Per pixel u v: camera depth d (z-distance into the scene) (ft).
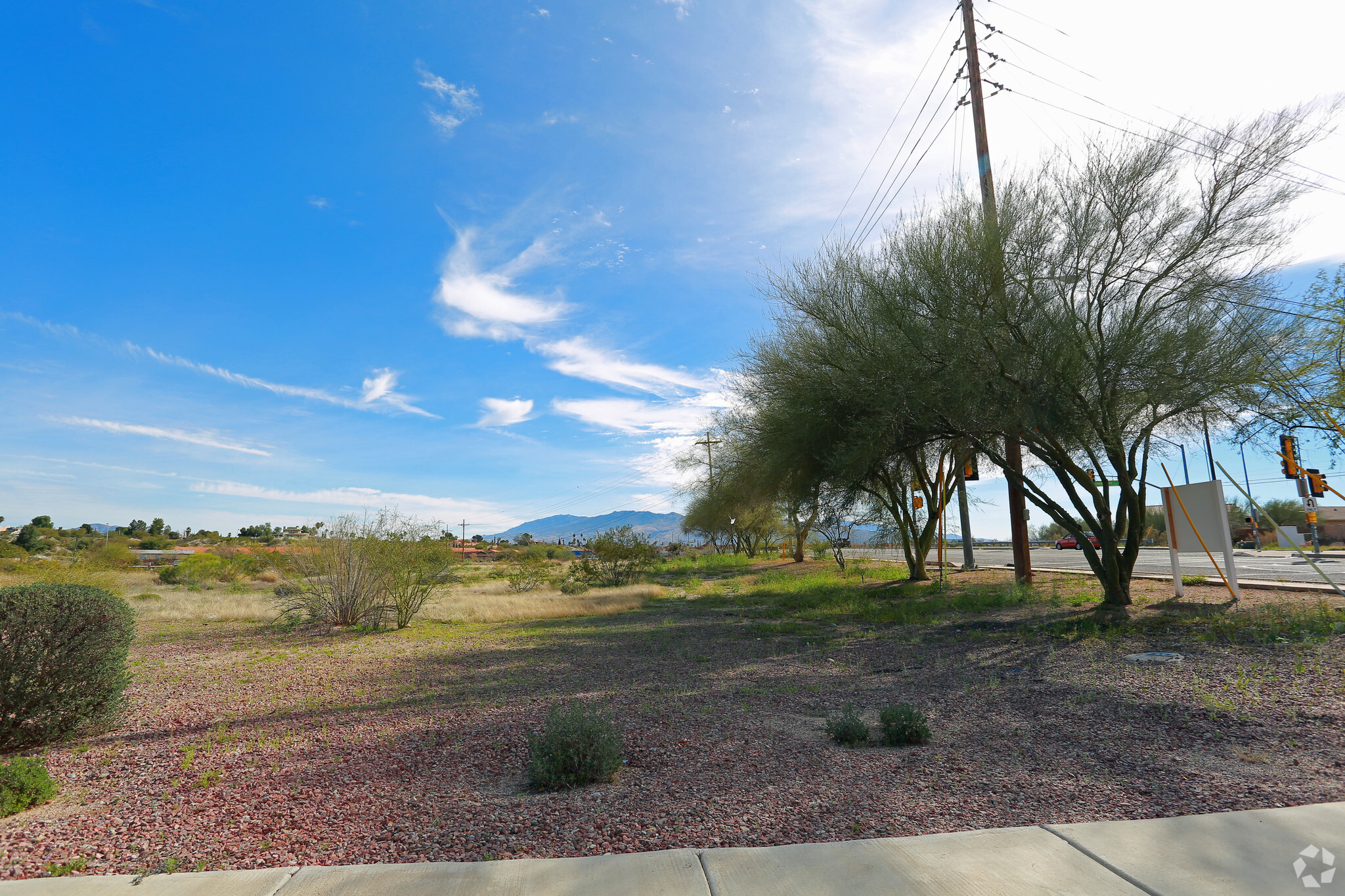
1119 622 38.91
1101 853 11.46
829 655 35.91
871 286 45.47
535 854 12.56
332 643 47.14
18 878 12.00
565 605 69.51
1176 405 41.60
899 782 15.92
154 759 20.39
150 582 121.80
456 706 26.40
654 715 23.85
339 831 14.07
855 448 50.37
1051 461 45.91
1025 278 41.68
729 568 142.41
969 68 60.44
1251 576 60.59
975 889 10.46
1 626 21.76
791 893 10.54
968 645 36.17
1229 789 14.20
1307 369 38.52
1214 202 39.09
